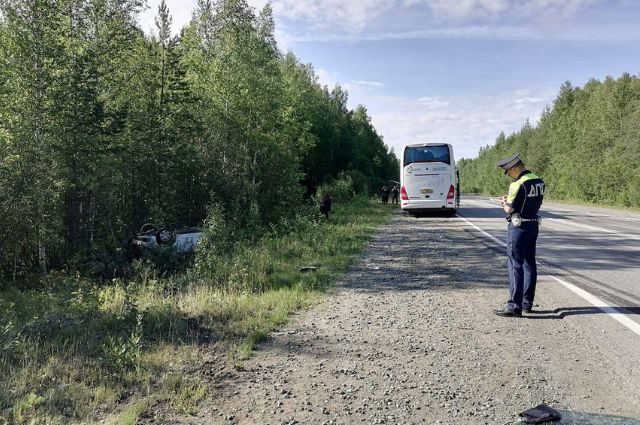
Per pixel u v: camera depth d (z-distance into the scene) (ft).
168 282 31.07
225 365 15.66
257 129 76.07
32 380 14.03
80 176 45.34
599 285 26.48
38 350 16.20
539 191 20.70
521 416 11.80
